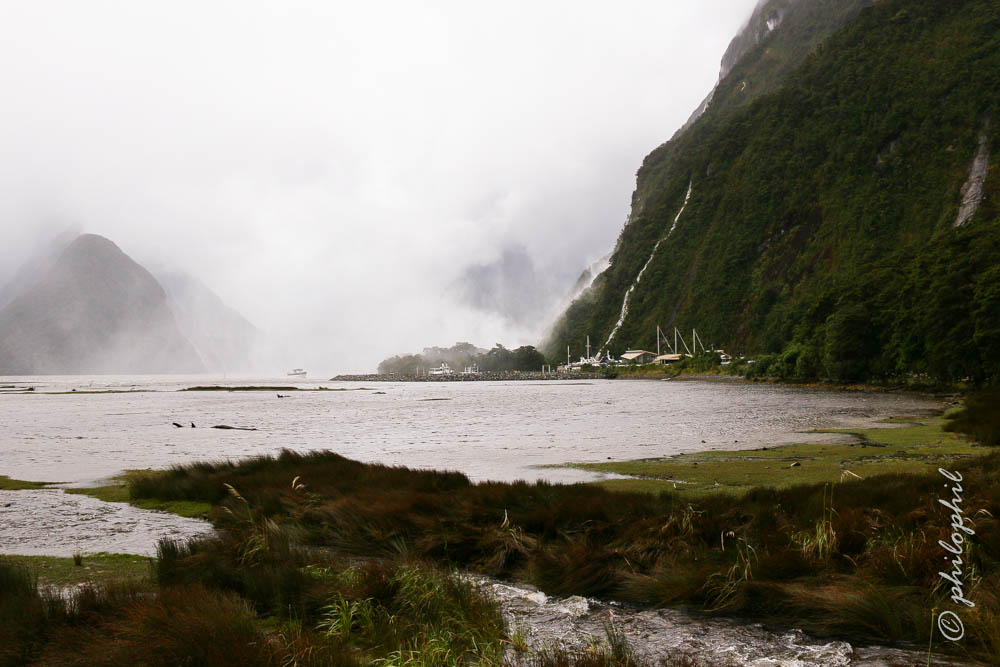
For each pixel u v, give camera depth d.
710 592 6.95
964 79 180.62
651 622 6.50
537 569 8.20
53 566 8.83
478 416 44.56
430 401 72.00
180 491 14.62
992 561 7.13
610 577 7.62
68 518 12.64
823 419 34.91
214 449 26.22
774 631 6.20
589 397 75.62
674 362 188.62
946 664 5.21
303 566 8.05
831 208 190.38
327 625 6.04
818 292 161.50
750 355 171.00
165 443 28.73
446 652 5.20
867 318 80.69
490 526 9.77
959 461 15.48
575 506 10.48
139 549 9.97
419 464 19.81
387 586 6.88
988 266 61.34
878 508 9.83
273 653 5.00
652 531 9.13
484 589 7.54
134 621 5.55
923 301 67.31
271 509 12.16
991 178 151.75
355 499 11.91
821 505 10.05
